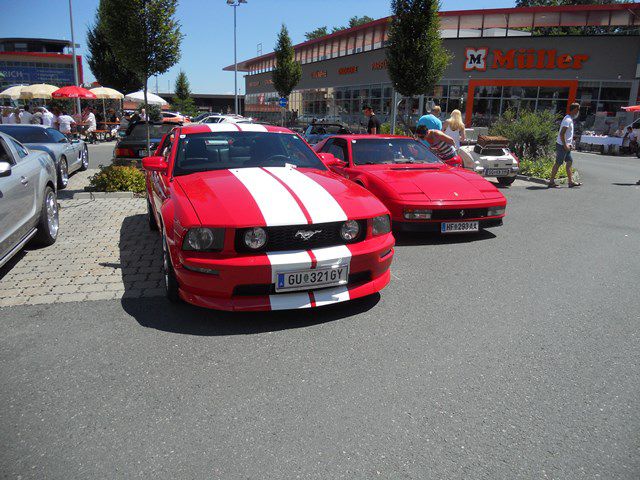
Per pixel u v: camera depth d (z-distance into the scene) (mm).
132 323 3535
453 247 5699
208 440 2299
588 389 2740
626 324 3598
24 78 54594
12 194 4438
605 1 41031
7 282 4359
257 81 54844
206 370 2910
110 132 26172
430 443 2287
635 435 2350
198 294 3418
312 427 2398
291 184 3945
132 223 6594
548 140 13570
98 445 2260
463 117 27250
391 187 5840
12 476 2059
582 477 2076
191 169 4395
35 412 2498
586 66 25109
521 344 3271
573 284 4445
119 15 9227
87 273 4605
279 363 2998
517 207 8242
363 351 3156
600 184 11102
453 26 28625
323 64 37844
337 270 3508
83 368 2924
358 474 2084
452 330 3475
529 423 2438
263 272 3312
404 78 13648
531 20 27109
